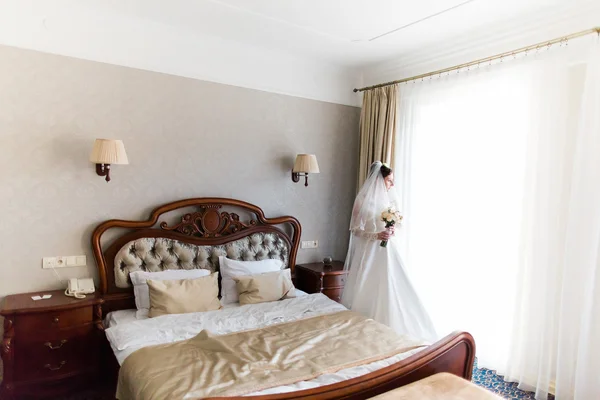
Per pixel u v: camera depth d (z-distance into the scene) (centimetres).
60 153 296
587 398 252
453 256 350
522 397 284
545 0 265
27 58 282
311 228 430
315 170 388
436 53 368
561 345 266
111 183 317
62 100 295
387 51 381
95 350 280
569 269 264
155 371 202
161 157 337
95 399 271
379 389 181
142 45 324
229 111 370
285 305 321
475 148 334
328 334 258
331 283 389
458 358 215
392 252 321
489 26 313
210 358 219
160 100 334
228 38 359
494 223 321
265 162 394
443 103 361
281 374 201
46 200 293
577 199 261
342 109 445
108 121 313
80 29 299
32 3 281
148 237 327
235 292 342
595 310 251
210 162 362
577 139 262
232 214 370
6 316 248
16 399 255
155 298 295
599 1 257
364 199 335
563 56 275
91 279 302
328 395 164
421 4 278
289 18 312
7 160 279
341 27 326
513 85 310
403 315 311
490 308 322
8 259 282
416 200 384
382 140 409
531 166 293
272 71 392
